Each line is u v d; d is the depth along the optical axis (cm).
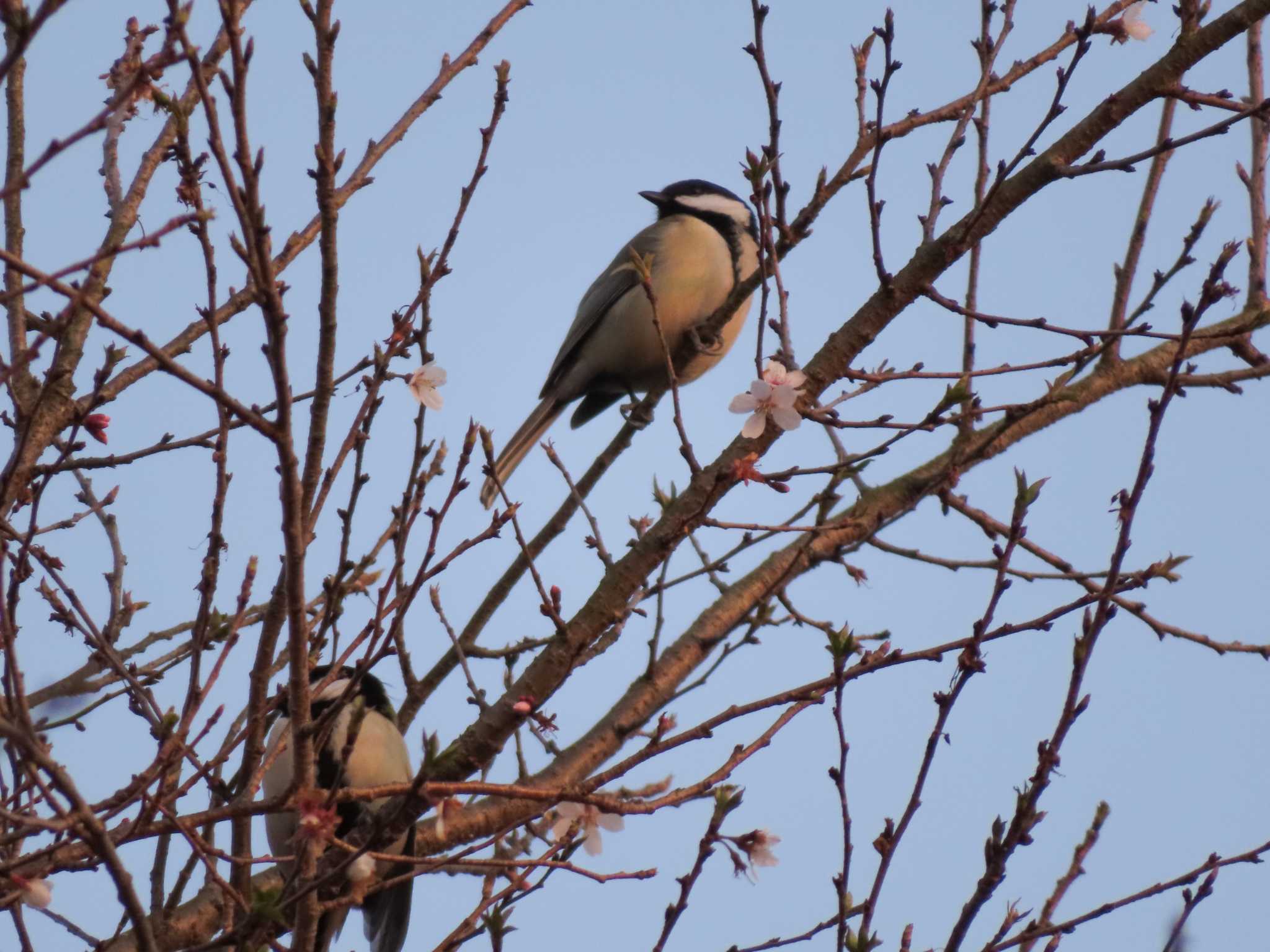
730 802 635
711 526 750
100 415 777
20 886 587
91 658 809
